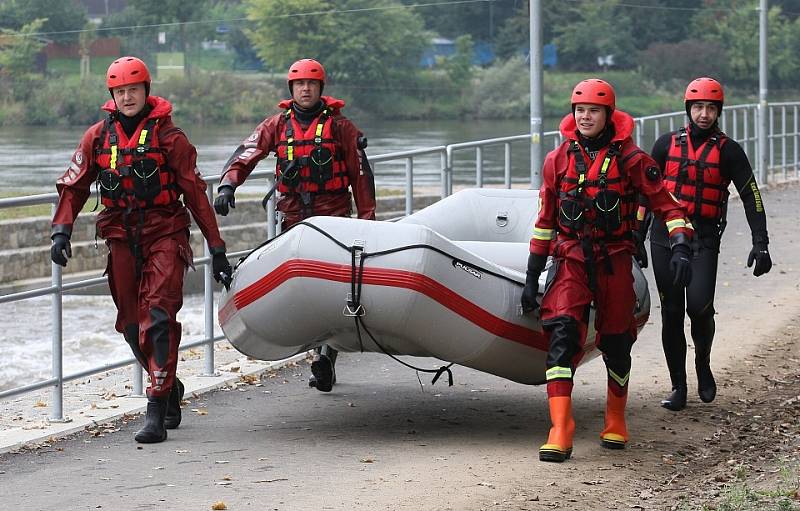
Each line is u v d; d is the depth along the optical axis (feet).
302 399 37.50
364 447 31.58
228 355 45.06
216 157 175.32
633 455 31.04
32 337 66.39
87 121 295.07
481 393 38.52
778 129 203.31
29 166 169.48
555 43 342.44
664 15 348.18
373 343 32.48
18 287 77.05
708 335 36.27
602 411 36.14
